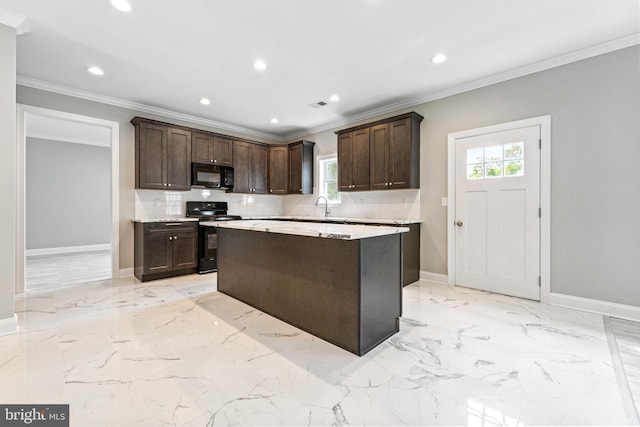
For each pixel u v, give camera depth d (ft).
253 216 18.53
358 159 14.23
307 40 8.54
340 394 5.18
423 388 5.36
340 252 6.93
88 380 5.51
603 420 4.56
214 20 7.61
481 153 11.28
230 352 6.64
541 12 7.29
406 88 11.95
